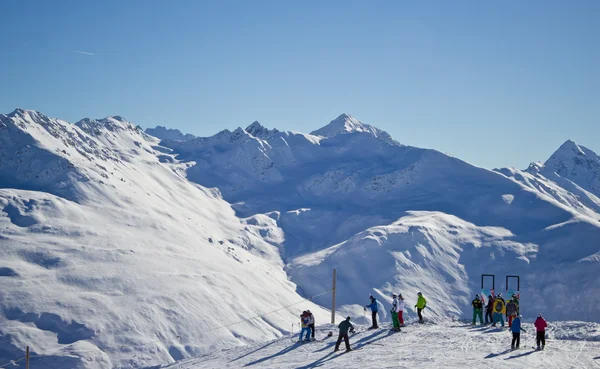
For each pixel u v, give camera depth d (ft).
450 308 523.70
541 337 102.58
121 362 302.25
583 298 538.06
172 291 384.88
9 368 283.38
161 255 446.19
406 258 579.48
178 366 130.62
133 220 502.79
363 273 558.97
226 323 369.50
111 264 405.59
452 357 99.04
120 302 358.84
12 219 446.60
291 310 438.40
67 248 413.59
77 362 290.56
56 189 526.57
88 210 497.05
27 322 321.32
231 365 115.14
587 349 101.81
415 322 138.72
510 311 122.11
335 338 127.65
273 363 109.81
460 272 579.89
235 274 461.78
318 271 570.46
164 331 339.98
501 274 576.20
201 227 605.31
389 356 103.24
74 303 344.08
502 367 90.74
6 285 350.64
